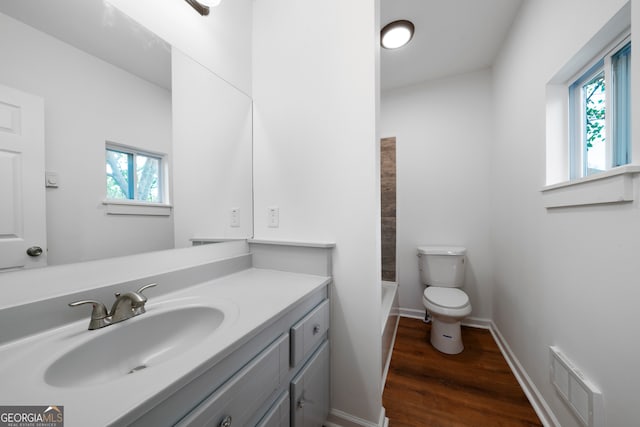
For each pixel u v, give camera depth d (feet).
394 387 4.68
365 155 3.67
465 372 5.11
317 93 4.00
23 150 2.02
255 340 2.19
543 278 4.05
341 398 3.84
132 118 2.85
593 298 2.89
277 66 4.35
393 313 6.34
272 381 2.37
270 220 4.42
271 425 2.33
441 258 6.91
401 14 5.18
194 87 3.59
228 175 4.13
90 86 2.47
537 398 4.11
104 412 1.21
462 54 6.48
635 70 2.29
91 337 1.99
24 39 2.03
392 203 8.05
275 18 4.39
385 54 6.44
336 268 3.86
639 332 2.28
